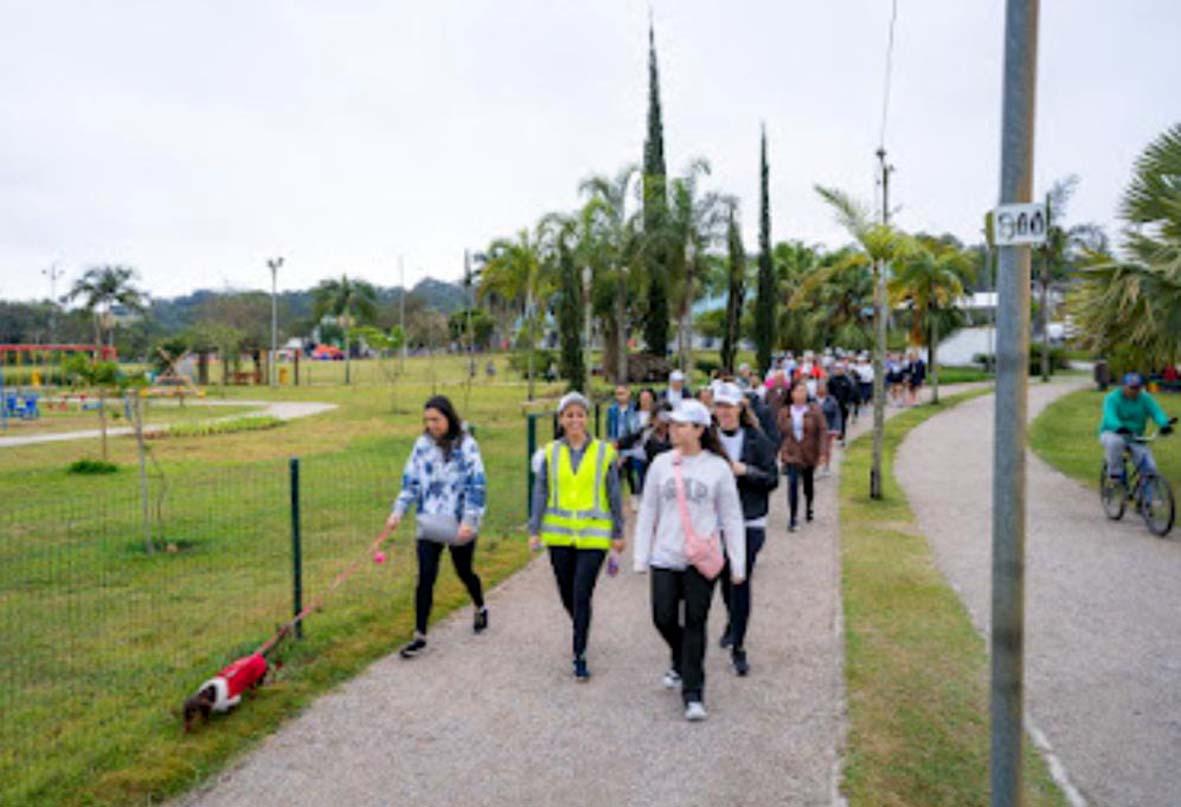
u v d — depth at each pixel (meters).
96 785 4.17
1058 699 5.17
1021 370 3.18
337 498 12.53
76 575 8.24
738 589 5.62
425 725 4.87
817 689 5.29
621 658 5.92
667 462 5.07
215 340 54.41
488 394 40.12
